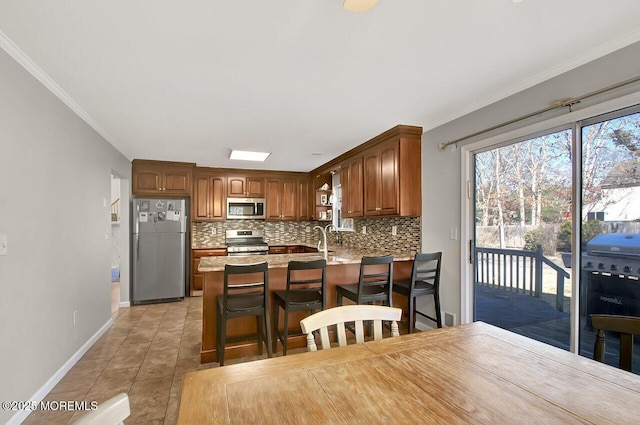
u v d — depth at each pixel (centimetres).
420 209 349
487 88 245
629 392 94
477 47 187
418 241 358
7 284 177
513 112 249
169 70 211
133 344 316
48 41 176
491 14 157
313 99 262
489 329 148
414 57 198
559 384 98
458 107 285
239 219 584
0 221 172
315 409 85
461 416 82
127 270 471
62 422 191
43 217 216
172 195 511
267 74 218
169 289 491
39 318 211
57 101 238
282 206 606
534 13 156
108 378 245
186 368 263
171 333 350
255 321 296
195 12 153
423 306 348
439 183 326
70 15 153
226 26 164
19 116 190
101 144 343
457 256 305
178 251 498
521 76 226
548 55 197
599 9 154
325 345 133
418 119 316
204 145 407
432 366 110
